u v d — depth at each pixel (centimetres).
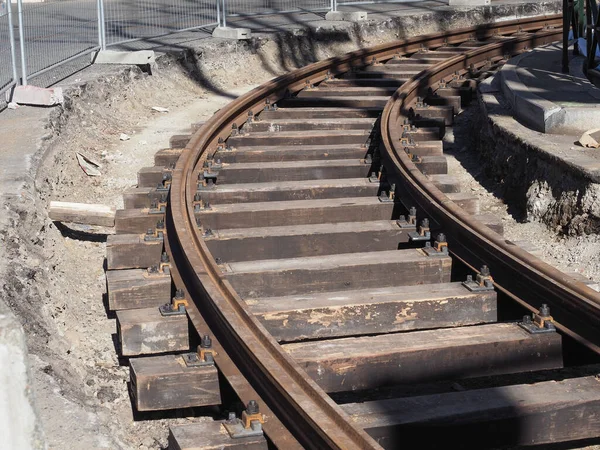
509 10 2038
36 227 759
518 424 476
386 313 608
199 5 1858
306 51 1720
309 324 599
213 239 740
